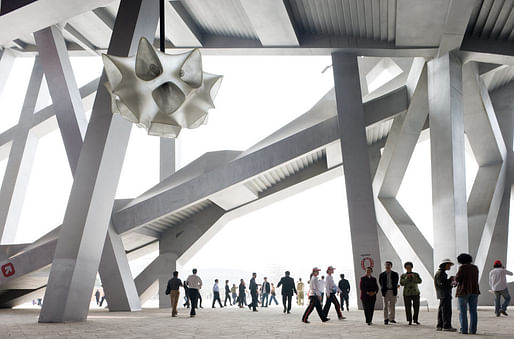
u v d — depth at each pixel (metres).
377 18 16.03
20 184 23.41
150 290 23.41
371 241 16.38
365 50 17.69
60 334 8.23
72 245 11.64
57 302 11.27
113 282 18.44
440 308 8.42
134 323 10.90
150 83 6.61
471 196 19.23
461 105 16.50
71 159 17.17
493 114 19.78
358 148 17.17
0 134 24.20
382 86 20.97
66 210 11.91
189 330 8.94
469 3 13.93
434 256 15.80
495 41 16.16
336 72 17.98
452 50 16.27
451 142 15.69
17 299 21.58
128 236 21.00
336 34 17.80
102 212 12.30
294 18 17.06
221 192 19.91
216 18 18.05
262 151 19.48
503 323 9.59
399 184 20.20
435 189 15.99
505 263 18.75
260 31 17.36
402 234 18.47
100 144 12.12
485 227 18.42
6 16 10.21
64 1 10.20
